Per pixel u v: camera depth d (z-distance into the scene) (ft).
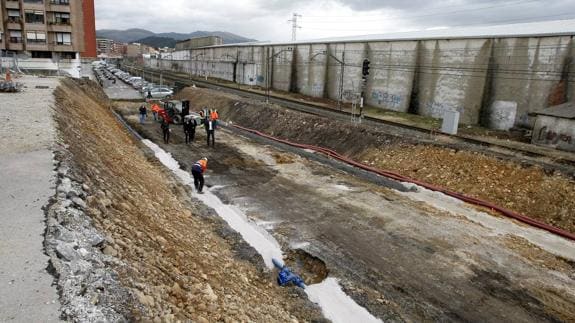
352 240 40.83
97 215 25.76
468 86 102.12
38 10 184.55
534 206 48.98
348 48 143.64
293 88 182.80
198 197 51.49
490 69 96.48
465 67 102.12
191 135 83.41
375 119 96.22
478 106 100.42
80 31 201.98
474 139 74.79
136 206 33.30
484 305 30.78
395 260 36.99
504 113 94.89
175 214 39.65
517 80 91.45
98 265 19.43
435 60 110.11
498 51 94.32
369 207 50.14
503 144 72.28
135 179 43.98
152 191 43.55
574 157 60.95
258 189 56.34
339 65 149.59
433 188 57.26
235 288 27.37
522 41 89.40
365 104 136.87
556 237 43.32
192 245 31.94
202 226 40.86
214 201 50.62
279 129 97.40
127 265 20.88
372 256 37.63
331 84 155.94
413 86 118.01
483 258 37.76
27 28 184.65
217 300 23.35
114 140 65.31
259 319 23.80
